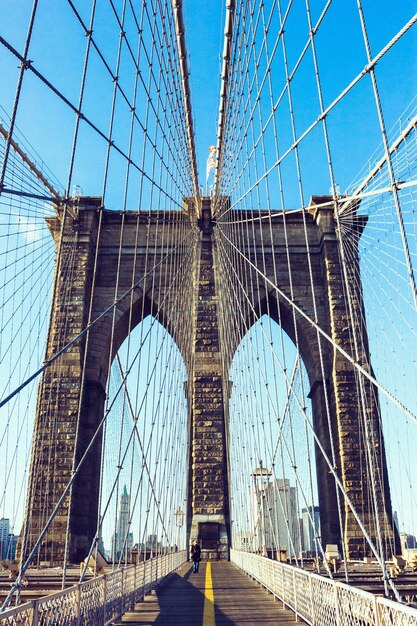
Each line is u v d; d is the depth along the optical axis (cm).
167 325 3909
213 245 4225
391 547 3188
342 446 3425
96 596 945
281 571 1375
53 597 675
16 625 556
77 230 3962
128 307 3950
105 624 1023
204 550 3381
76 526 3331
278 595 1423
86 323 3819
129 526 1802
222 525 3438
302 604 1105
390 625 596
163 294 3938
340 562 2362
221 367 3794
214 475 3550
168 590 1761
